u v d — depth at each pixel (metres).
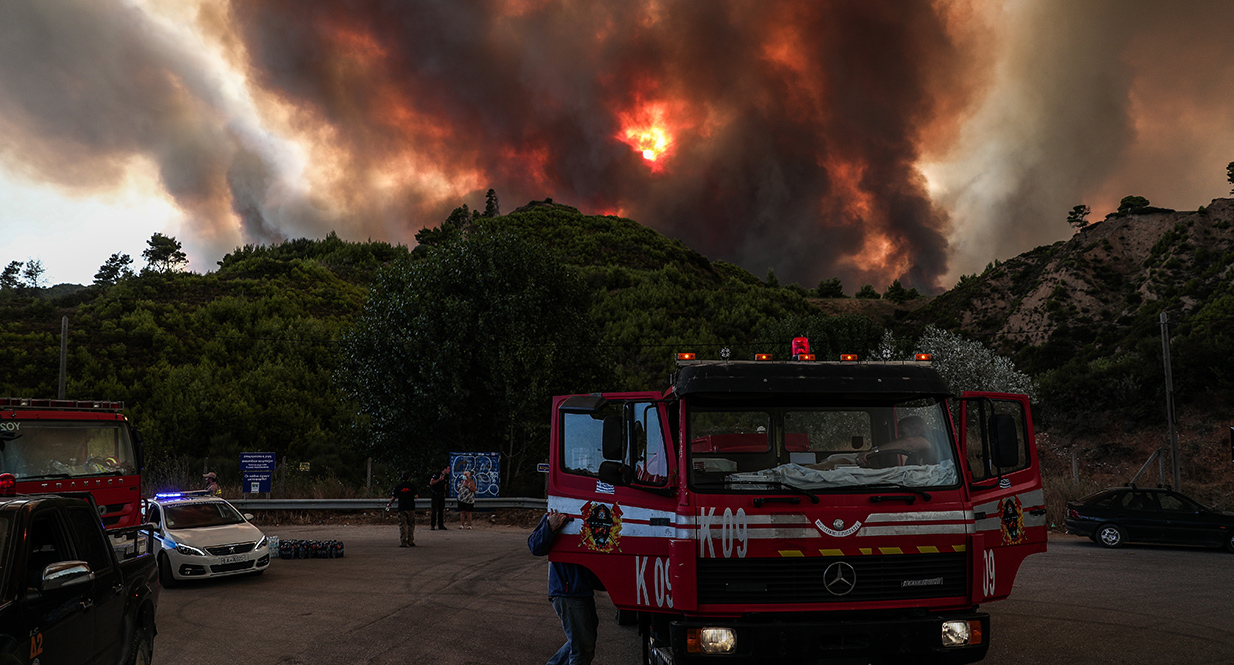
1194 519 17.48
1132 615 9.85
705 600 5.52
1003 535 6.17
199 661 8.00
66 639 4.95
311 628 9.52
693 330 63.47
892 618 5.62
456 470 26.53
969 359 37.34
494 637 8.92
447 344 27.11
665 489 5.85
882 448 6.32
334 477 30.89
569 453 6.55
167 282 63.84
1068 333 65.56
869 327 50.28
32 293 74.50
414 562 15.51
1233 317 44.09
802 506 5.62
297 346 51.75
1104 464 34.91
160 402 40.34
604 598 11.48
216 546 13.11
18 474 12.45
